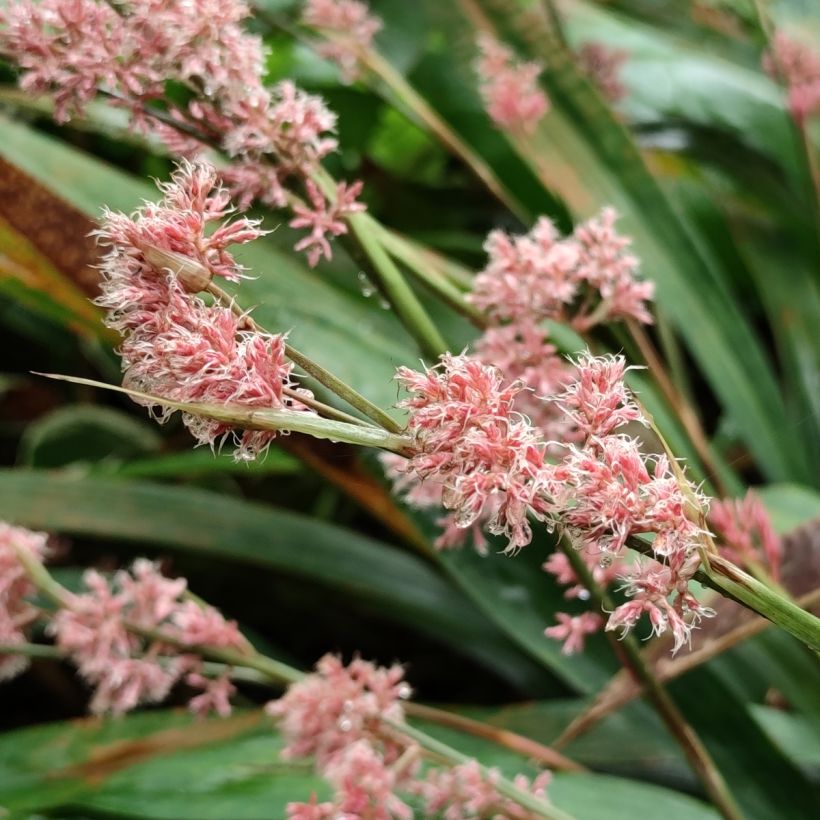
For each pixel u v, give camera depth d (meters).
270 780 0.42
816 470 0.56
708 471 0.44
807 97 0.50
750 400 0.52
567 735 0.41
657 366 0.43
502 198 0.48
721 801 0.39
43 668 0.56
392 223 0.69
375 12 0.62
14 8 0.35
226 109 0.36
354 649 0.58
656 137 0.63
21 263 0.43
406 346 0.48
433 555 0.46
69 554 0.58
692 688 0.44
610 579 0.39
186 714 0.45
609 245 0.39
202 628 0.40
